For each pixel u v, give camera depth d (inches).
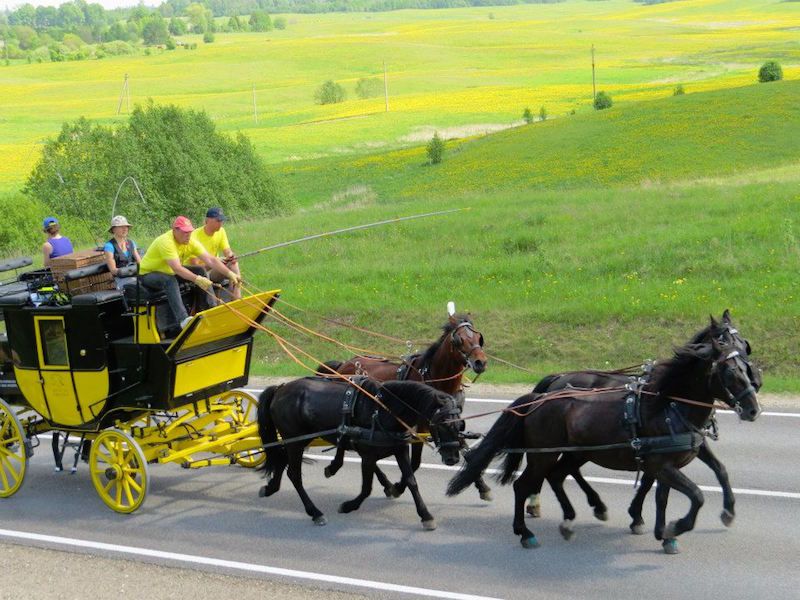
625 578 395.5
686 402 410.3
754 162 2102.6
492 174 2404.0
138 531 480.1
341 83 5905.5
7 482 550.0
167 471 584.1
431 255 1115.3
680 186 1411.2
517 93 4510.3
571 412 430.3
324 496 526.3
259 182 2106.3
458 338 493.7
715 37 7288.4
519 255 1073.5
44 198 1948.8
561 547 433.1
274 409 496.4
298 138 3683.6
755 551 415.5
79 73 7396.7
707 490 496.4
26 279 545.0
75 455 569.6
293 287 1043.3
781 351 759.1
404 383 456.1
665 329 815.1
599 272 976.9
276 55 7785.4
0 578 429.4
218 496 532.4
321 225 1358.3
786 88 2866.6
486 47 7642.7
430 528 461.4
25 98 5910.4
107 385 511.2
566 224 1176.8
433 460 595.5
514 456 452.1
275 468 505.4
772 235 999.6
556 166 2370.8
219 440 521.0
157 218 1945.1
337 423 477.1
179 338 486.9
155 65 7632.9
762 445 565.9
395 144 3454.7
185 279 519.2
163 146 1991.9
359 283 1040.2
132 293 504.4
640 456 414.6
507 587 392.5
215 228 538.6
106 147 1996.8
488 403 695.1
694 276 925.8
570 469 448.8
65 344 517.0
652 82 4603.8
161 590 406.3
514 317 884.0
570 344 821.9
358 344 893.2
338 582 404.5
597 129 2723.9
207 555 443.2
